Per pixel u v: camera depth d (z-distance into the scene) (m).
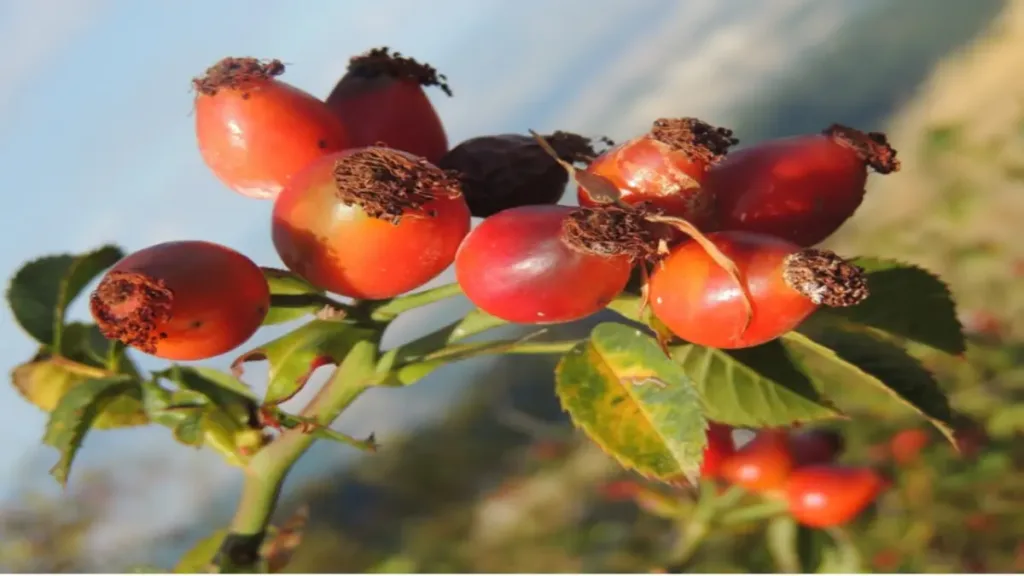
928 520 0.36
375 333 0.15
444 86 0.17
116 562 0.63
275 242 0.15
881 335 0.17
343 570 0.64
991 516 0.36
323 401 0.15
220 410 0.16
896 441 0.37
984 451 0.37
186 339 0.14
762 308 0.14
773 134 0.81
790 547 0.26
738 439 0.24
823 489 0.23
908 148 0.71
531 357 0.71
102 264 0.18
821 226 0.16
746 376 0.17
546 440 0.61
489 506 0.63
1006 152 0.52
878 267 0.17
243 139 0.16
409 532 0.65
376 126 0.17
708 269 0.14
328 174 0.15
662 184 0.15
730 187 0.16
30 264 0.18
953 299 0.17
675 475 0.14
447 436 0.73
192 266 0.14
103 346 0.18
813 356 0.36
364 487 0.72
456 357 0.15
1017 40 0.73
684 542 0.25
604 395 0.15
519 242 0.14
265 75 0.16
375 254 0.14
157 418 0.15
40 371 0.18
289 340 0.15
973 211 0.51
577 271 0.14
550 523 0.55
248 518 0.16
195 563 0.19
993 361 0.40
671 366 0.15
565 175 0.17
